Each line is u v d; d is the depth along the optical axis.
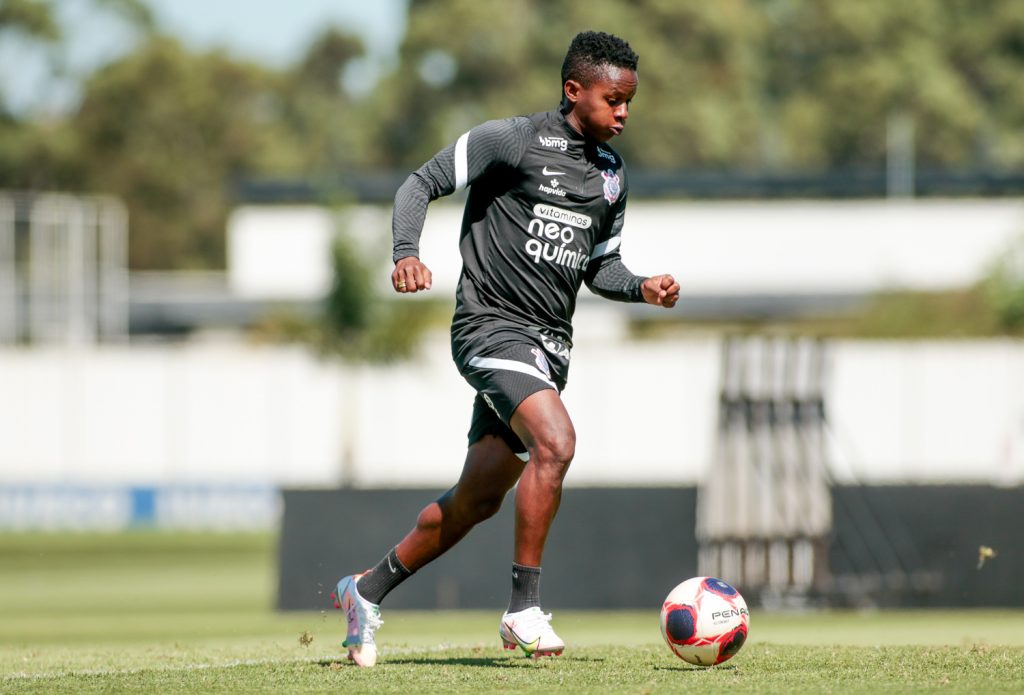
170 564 74.94
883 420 106.50
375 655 18.38
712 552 43.62
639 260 141.75
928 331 128.25
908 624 36.75
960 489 44.62
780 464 43.72
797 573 43.62
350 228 111.25
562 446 17.58
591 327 133.62
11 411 114.38
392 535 44.81
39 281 135.38
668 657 19.09
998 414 105.88
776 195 143.00
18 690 16.33
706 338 139.00
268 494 107.38
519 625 18.06
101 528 105.25
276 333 122.06
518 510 17.81
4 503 104.88
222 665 19.25
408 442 113.25
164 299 146.38
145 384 114.69
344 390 113.31
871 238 141.75
